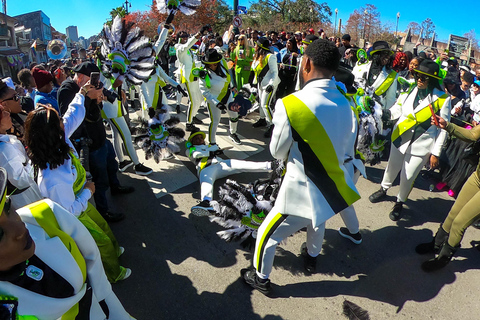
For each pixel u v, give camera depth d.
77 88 2.95
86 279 1.65
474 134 2.68
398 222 3.59
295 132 2.01
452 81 4.74
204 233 3.33
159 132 4.32
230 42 9.09
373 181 4.47
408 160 3.40
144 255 3.02
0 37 33.28
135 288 2.68
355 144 2.42
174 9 4.61
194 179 4.30
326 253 3.12
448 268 2.96
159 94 4.60
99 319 1.79
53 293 1.37
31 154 1.88
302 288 2.72
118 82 3.85
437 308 2.55
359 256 3.09
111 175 3.78
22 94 6.44
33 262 1.31
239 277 2.80
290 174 2.17
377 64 4.40
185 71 5.29
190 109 5.47
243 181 4.21
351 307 2.50
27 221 1.34
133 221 3.47
